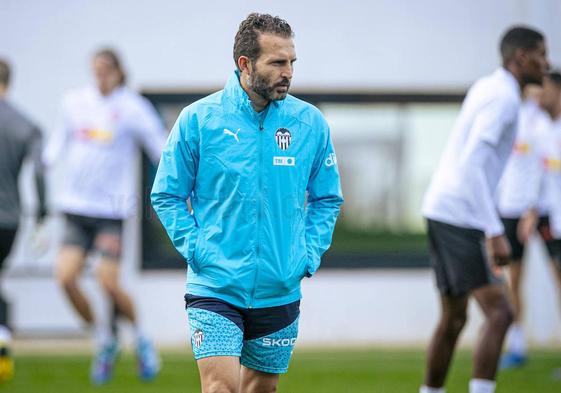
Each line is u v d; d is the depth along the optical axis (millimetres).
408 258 39375
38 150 29547
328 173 17391
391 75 39062
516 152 31766
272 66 16047
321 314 39000
